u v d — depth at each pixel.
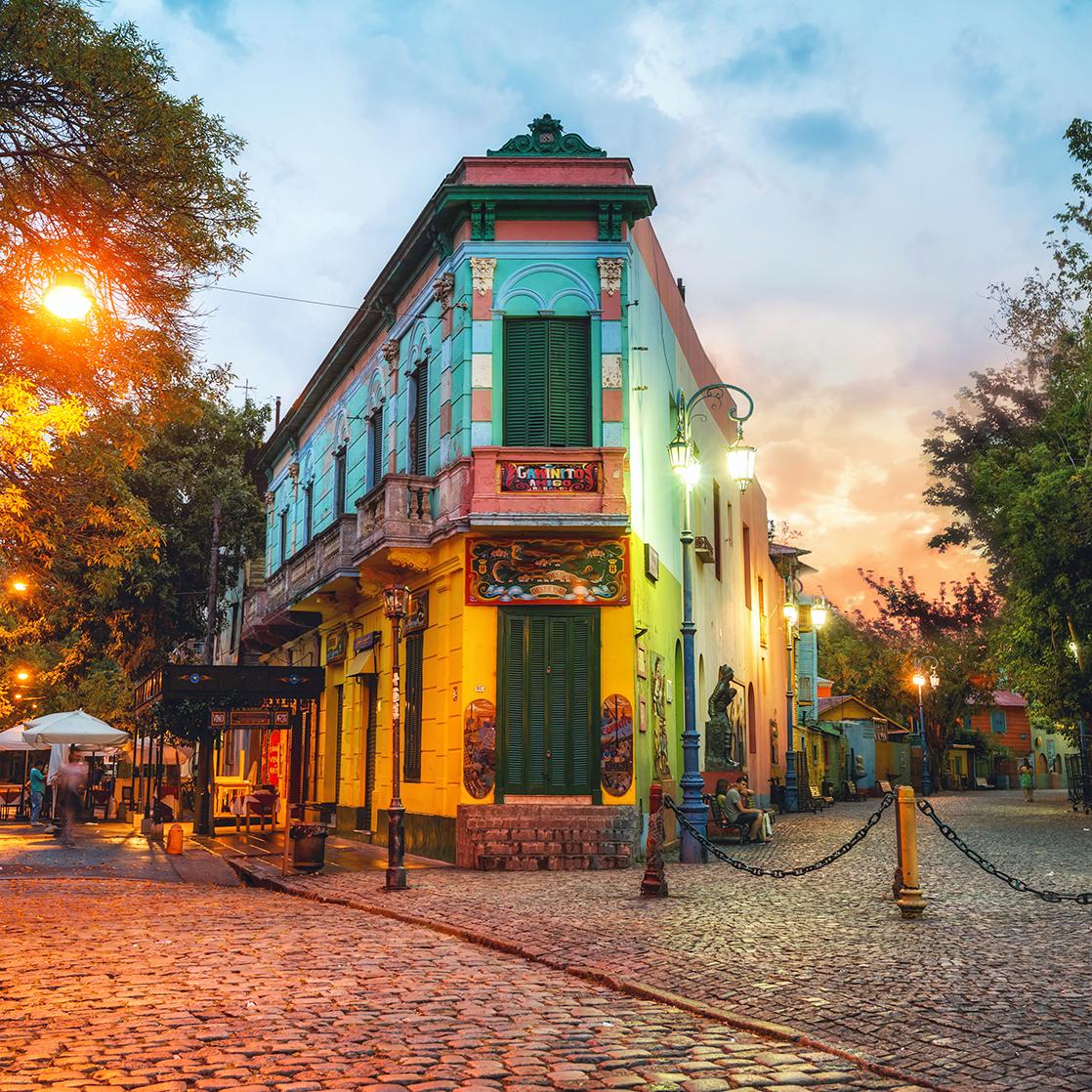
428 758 19.83
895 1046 6.27
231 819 28.23
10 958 9.24
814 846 20.98
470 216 19.34
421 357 21.72
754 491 36.22
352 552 22.86
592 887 14.47
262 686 24.77
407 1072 5.78
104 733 28.30
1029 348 28.73
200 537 38.59
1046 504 26.53
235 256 12.95
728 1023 6.89
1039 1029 6.52
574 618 18.42
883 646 63.81
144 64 11.99
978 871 15.59
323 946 10.00
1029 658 34.06
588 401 18.97
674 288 24.55
